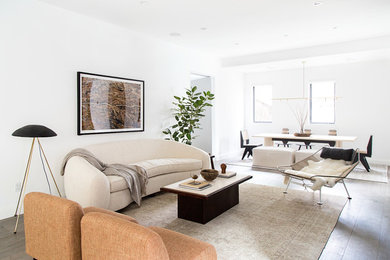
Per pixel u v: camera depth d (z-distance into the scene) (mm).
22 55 3496
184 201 3266
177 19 4395
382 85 6871
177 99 5992
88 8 3918
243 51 6707
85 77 4188
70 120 4039
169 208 3668
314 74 7781
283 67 7785
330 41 5824
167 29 4891
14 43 3418
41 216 1838
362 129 7172
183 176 4523
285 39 5629
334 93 7656
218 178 3674
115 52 4684
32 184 3617
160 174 4211
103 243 1472
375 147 7012
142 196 3869
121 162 4414
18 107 3475
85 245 1573
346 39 5680
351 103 7289
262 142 8820
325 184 3729
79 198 3248
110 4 3783
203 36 5352
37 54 3646
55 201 1760
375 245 2605
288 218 3262
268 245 2596
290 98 7910
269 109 8781
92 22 4316
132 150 4633
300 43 5973
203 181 3490
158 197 4172
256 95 8984
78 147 4145
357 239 2730
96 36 4379
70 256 1684
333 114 7707
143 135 5258
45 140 3752
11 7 3385
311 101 7992
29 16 3555
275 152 6203
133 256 1350
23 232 2967
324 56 6203
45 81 3738
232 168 6320
